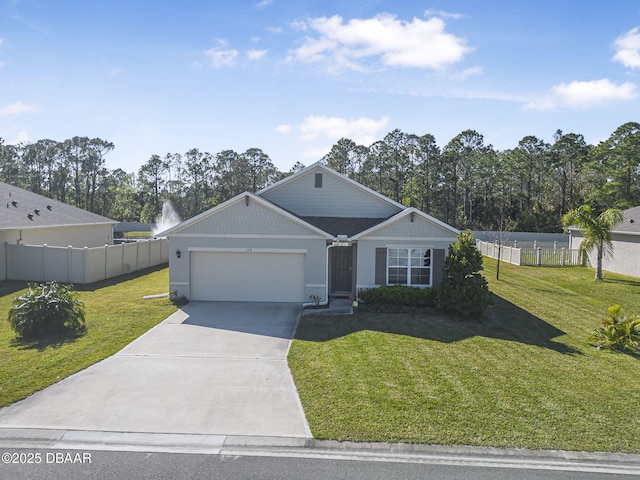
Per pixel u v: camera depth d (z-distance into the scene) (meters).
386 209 19.14
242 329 12.89
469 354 10.73
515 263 28.91
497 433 6.99
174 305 15.68
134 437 6.88
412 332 12.62
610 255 24.39
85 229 26.91
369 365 9.88
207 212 16.14
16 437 6.84
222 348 11.15
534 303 17.05
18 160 73.25
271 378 9.20
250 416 7.54
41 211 24.84
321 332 12.61
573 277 23.50
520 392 8.52
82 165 74.44
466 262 14.19
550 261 28.28
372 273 16.61
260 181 80.12
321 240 16.22
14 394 8.23
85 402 8.01
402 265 16.61
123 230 58.31
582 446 6.68
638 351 11.38
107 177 77.50
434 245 16.47
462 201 68.88
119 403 7.99
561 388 8.78
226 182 77.88
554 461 6.34
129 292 18.05
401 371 9.52
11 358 10.12
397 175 70.44
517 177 66.25
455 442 6.74
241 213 16.28
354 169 74.06
